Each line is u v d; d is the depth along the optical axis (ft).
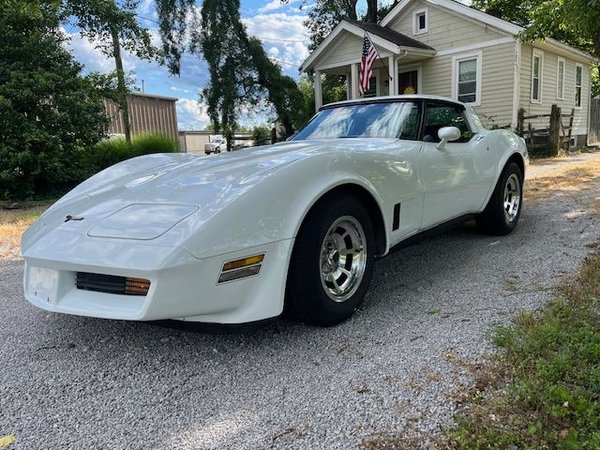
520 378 6.02
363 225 8.50
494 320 7.94
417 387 6.13
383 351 7.19
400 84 49.67
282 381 6.57
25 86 30.63
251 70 57.62
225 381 6.67
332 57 49.29
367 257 8.64
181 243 6.30
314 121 12.19
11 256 14.73
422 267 11.42
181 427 5.69
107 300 6.60
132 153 38.27
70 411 6.11
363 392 6.13
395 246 9.62
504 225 13.76
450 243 13.51
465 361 6.65
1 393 6.58
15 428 5.78
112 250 6.47
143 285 6.33
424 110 11.16
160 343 7.98
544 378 5.93
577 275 9.75
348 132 11.21
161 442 5.43
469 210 12.28
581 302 8.18
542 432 5.04
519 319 7.68
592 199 18.15
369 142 9.80
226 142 61.05
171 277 6.23
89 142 34.17
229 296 6.73
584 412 5.23
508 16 65.00
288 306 7.81
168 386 6.63
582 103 56.70
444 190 10.81
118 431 5.66
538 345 6.68
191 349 7.72
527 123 43.75
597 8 13.56
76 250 6.68
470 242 13.52
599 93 84.48
